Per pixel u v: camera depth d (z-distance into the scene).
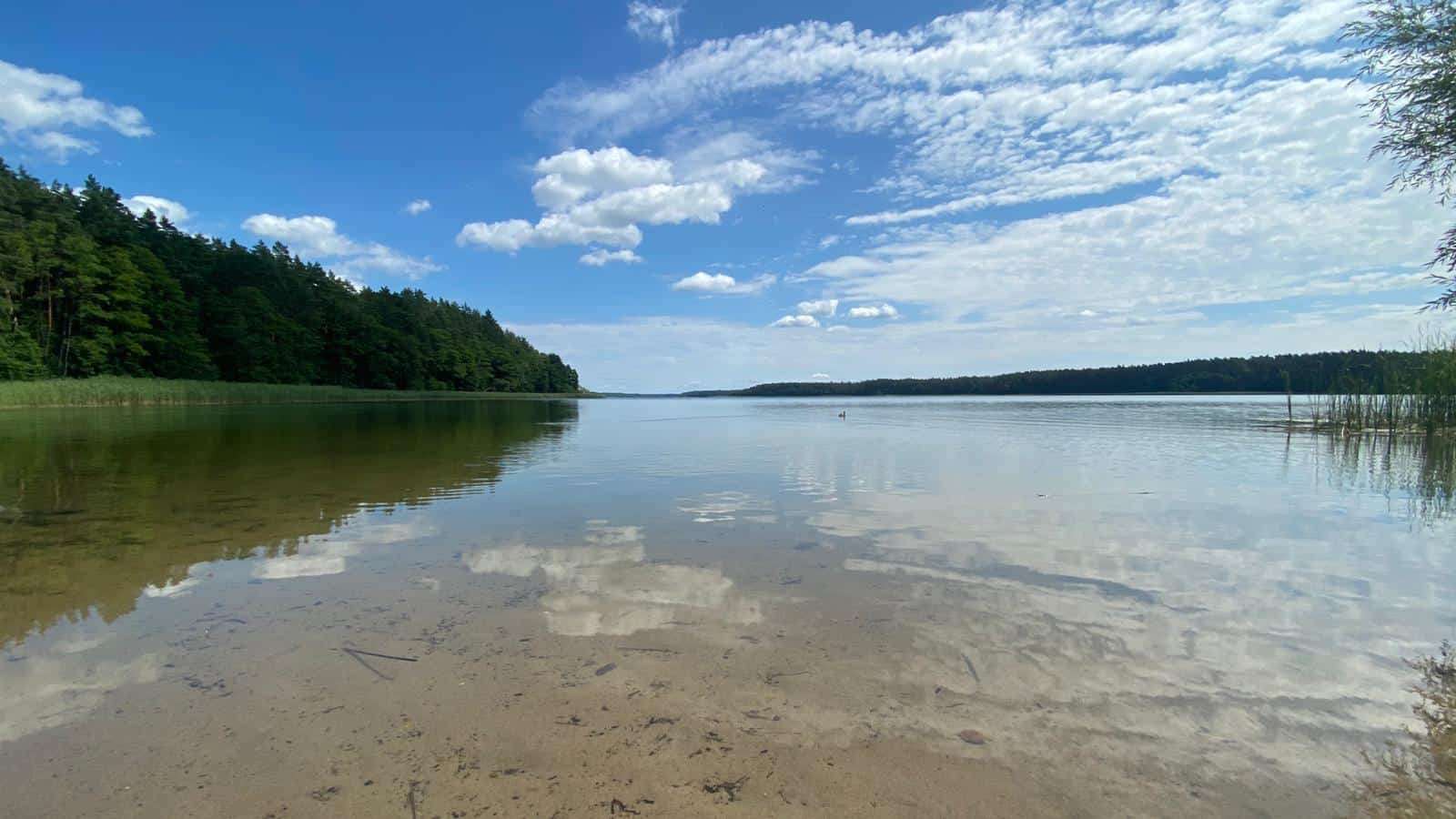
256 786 2.72
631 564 5.96
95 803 2.60
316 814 2.55
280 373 65.62
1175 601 5.00
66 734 3.08
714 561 6.08
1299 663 3.93
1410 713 3.36
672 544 6.70
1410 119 7.63
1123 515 8.21
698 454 15.77
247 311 61.84
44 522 7.54
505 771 2.84
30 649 4.04
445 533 7.13
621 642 4.19
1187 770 2.88
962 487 10.52
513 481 10.95
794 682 3.66
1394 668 3.88
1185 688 3.62
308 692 3.52
